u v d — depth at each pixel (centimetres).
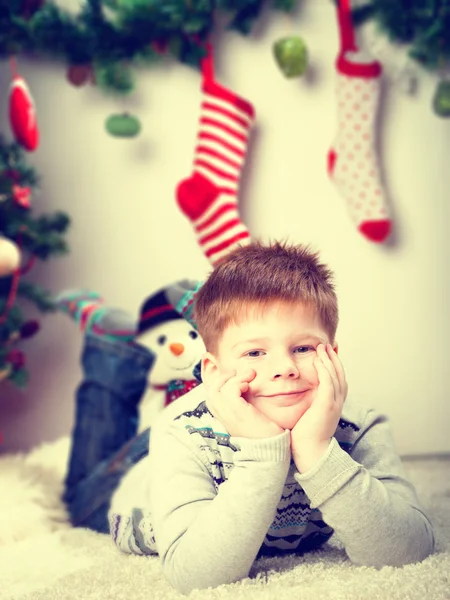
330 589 80
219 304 92
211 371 95
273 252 96
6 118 210
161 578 94
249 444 84
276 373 87
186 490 90
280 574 90
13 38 196
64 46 198
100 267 212
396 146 209
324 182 210
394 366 211
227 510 83
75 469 155
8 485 149
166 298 148
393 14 196
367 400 210
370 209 198
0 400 212
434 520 118
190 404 101
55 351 213
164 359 145
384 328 211
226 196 194
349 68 196
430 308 212
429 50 196
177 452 94
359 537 85
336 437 97
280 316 88
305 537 101
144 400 162
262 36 208
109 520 123
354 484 85
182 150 211
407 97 208
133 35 197
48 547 121
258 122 209
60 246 197
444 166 210
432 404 211
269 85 208
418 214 210
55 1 206
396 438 210
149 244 212
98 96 210
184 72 210
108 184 211
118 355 162
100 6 197
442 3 193
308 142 210
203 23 194
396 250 210
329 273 98
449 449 210
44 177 211
